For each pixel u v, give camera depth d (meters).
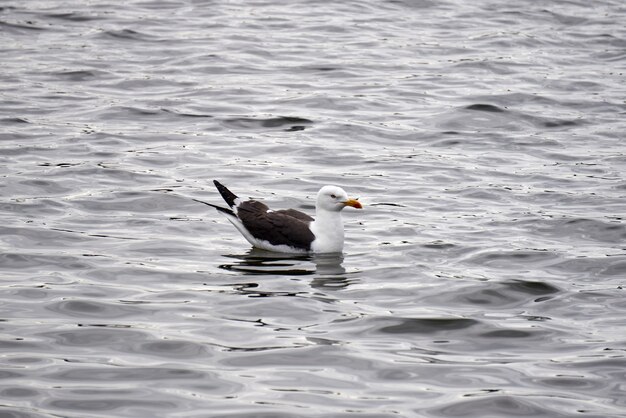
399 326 12.90
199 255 15.51
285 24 32.38
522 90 26.02
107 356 11.86
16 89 25.03
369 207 18.05
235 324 12.84
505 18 33.66
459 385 11.27
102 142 21.38
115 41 29.78
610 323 13.07
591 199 18.41
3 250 15.39
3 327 12.59
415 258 15.45
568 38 31.47
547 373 11.60
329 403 10.77
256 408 10.63
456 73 27.55
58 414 10.45
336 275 14.70
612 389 11.20
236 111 23.98
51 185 18.64
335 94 25.45
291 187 19.02
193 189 18.69
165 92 25.30
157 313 13.16
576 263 15.25
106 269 14.75
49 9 33.16
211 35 30.69
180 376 11.37
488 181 19.56
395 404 10.79
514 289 14.15
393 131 22.86
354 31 31.80
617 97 25.50
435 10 34.72
